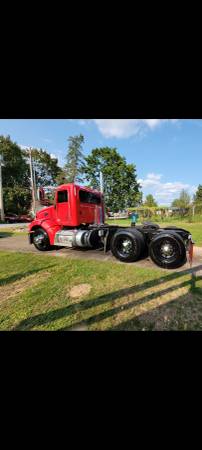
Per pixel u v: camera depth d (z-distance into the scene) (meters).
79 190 5.97
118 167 35.62
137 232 4.97
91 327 2.37
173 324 2.39
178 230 4.98
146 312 2.65
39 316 2.62
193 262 5.01
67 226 6.25
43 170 42.84
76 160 36.72
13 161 34.25
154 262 4.66
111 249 5.24
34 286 3.62
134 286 3.49
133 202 36.16
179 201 42.06
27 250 6.94
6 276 4.15
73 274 4.19
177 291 3.25
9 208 32.88
